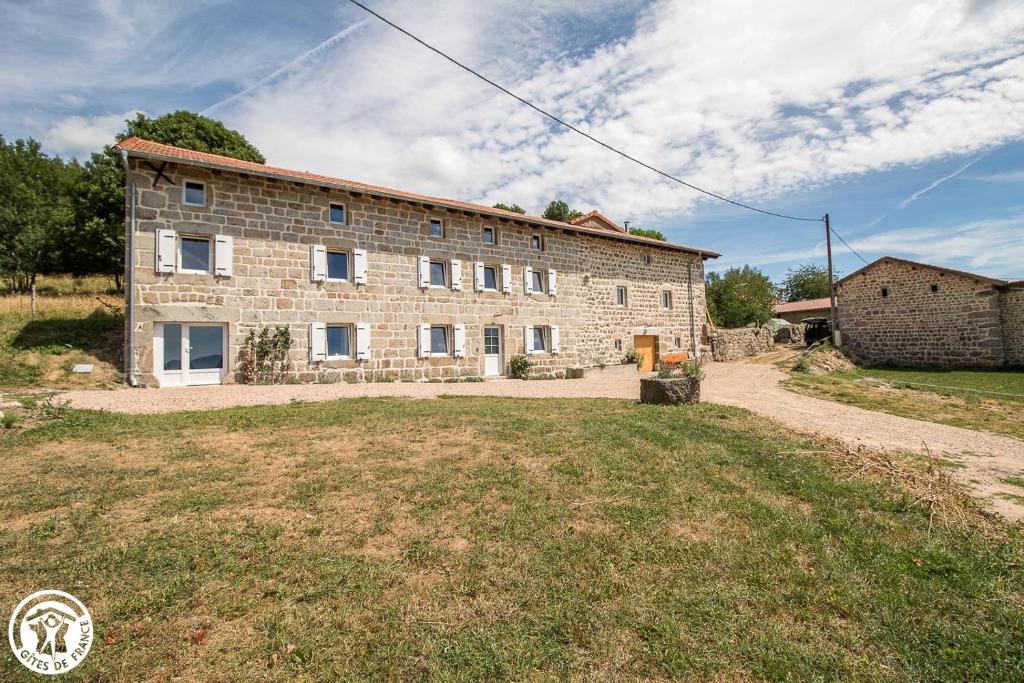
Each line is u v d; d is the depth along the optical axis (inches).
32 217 680.4
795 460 211.3
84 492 155.7
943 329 754.2
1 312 521.3
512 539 133.4
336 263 490.6
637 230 1283.2
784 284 2148.1
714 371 639.8
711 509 157.8
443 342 557.3
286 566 117.0
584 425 258.5
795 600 111.1
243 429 241.9
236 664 86.7
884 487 183.2
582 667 88.8
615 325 738.2
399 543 129.7
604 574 118.0
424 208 541.0
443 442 221.1
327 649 91.0
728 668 89.7
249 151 901.2
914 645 98.3
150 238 391.5
